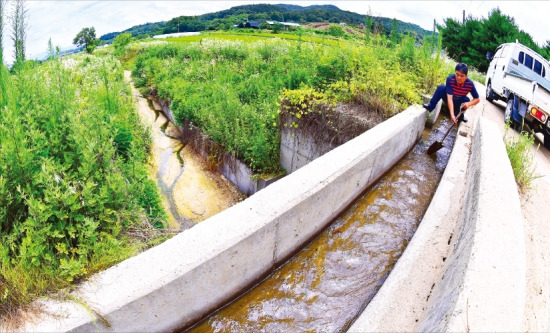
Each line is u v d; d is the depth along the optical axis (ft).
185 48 63.21
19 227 7.88
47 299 6.64
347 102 20.72
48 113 12.81
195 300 7.72
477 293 5.97
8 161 8.91
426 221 10.89
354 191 12.66
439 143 16.72
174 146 34.73
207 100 33.12
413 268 8.85
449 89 17.74
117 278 6.91
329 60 24.80
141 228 10.20
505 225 8.05
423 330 6.57
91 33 116.06
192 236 7.98
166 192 25.71
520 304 5.90
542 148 26.12
